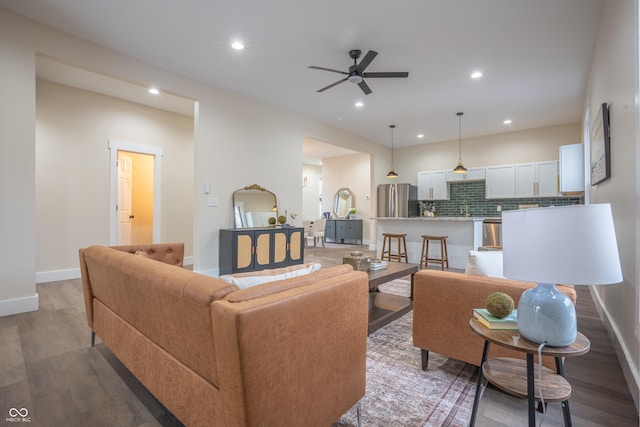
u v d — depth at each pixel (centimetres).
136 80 369
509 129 675
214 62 379
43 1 272
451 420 155
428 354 215
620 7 213
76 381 187
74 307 319
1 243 285
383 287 408
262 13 286
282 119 544
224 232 445
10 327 264
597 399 174
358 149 737
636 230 174
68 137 452
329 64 384
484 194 734
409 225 610
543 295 122
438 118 598
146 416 156
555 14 283
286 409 112
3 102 284
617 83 223
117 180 502
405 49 345
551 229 111
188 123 586
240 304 102
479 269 198
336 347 134
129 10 282
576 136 621
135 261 158
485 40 327
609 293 259
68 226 451
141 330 157
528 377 117
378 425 151
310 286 127
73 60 322
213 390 110
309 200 1158
